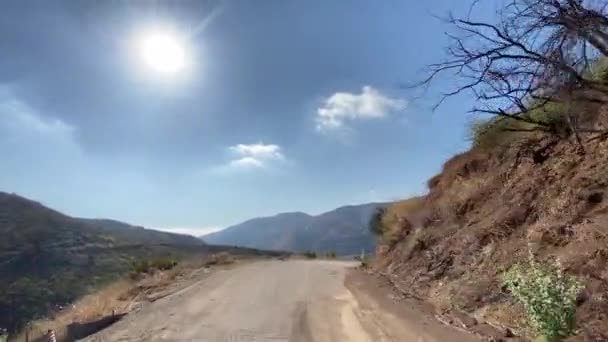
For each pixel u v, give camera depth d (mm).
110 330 10031
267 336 8672
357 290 13156
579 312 6285
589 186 8727
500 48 5844
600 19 4973
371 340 7961
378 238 22250
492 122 12984
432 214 15445
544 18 5270
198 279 18359
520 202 10602
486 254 10320
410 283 12766
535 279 6250
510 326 7414
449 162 17875
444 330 7945
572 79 5480
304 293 13211
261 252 45375
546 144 11109
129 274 24625
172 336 9062
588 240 7617
